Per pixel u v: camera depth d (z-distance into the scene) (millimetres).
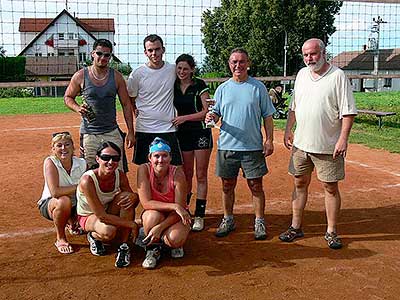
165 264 4555
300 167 5062
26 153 10375
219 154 5266
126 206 4633
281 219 5887
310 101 4816
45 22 44719
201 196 5562
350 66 55469
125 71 20375
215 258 4691
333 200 5000
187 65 5277
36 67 38250
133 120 5707
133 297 3926
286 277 4270
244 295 3949
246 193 7016
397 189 7258
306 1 43188
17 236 5289
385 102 25656
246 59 5078
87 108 5000
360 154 10125
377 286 4102
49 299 3902
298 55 44562
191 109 5445
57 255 4762
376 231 5434
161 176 4598
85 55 42219
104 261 4617
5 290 4047
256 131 5125
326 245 5020
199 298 3902
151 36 5262
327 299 3885
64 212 4781
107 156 4418
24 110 19875
